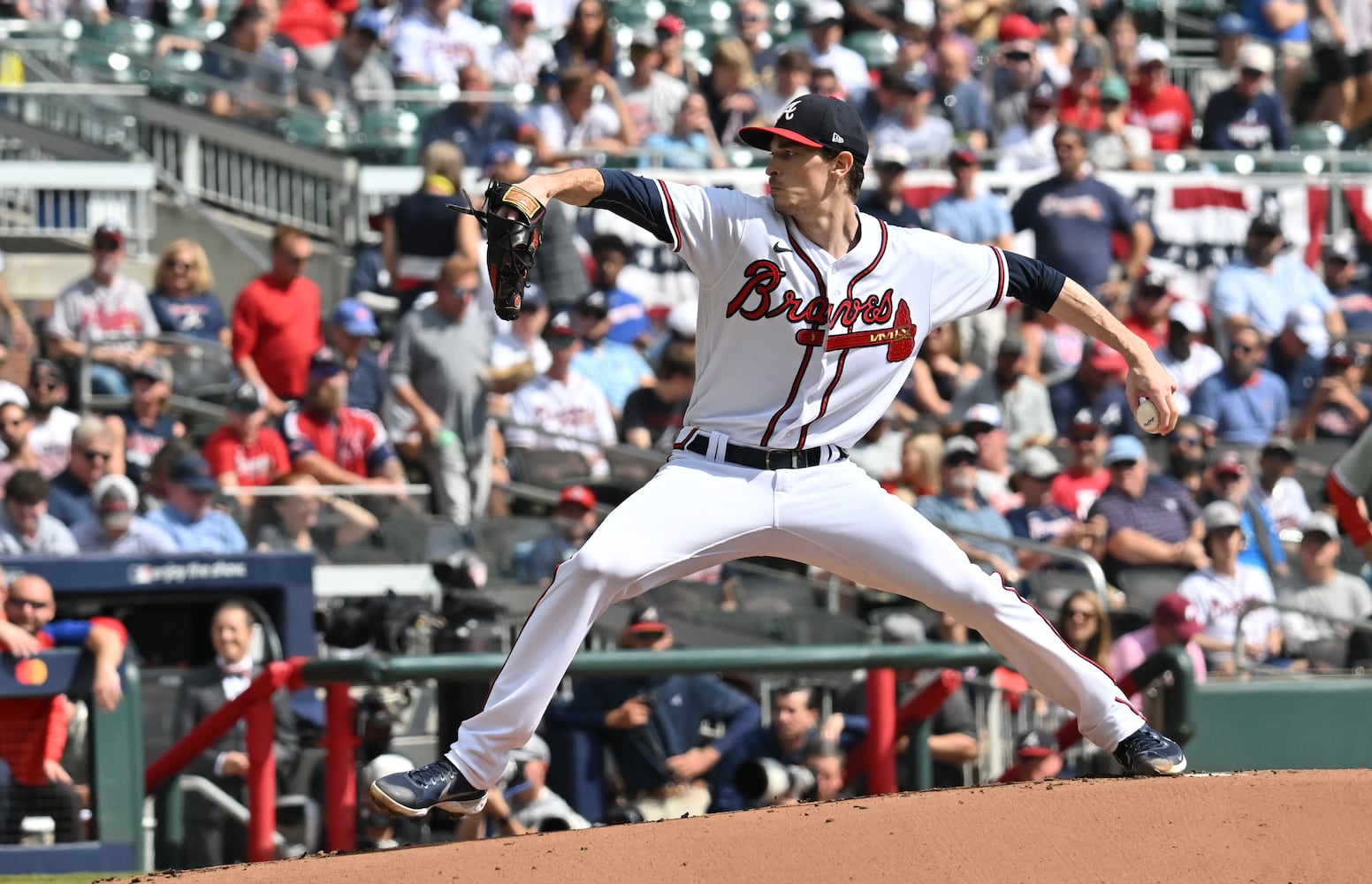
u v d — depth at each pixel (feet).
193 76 159.63
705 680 90.17
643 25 179.73
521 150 146.00
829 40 168.04
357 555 107.34
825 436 53.42
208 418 125.18
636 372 129.39
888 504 53.78
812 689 96.43
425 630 99.14
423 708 92.32
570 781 88.17
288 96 159.94
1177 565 116.37
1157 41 190.49
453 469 116.26
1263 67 171.12
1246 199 162.91
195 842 82.69
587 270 142.51
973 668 90.84
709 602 108.58
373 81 161.58
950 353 132.87
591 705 89.30
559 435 116.78
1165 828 51.03
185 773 83.46
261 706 79.30
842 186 51.60
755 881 47.93
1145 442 134.41
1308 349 148.77
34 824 77.36
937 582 54.19
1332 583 113.80
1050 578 108.68
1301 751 90.48
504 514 118.52
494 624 99.14
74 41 160.66
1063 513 117.70
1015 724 96.27
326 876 49.57
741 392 52.49
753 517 52.65
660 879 48.19
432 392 118.11
